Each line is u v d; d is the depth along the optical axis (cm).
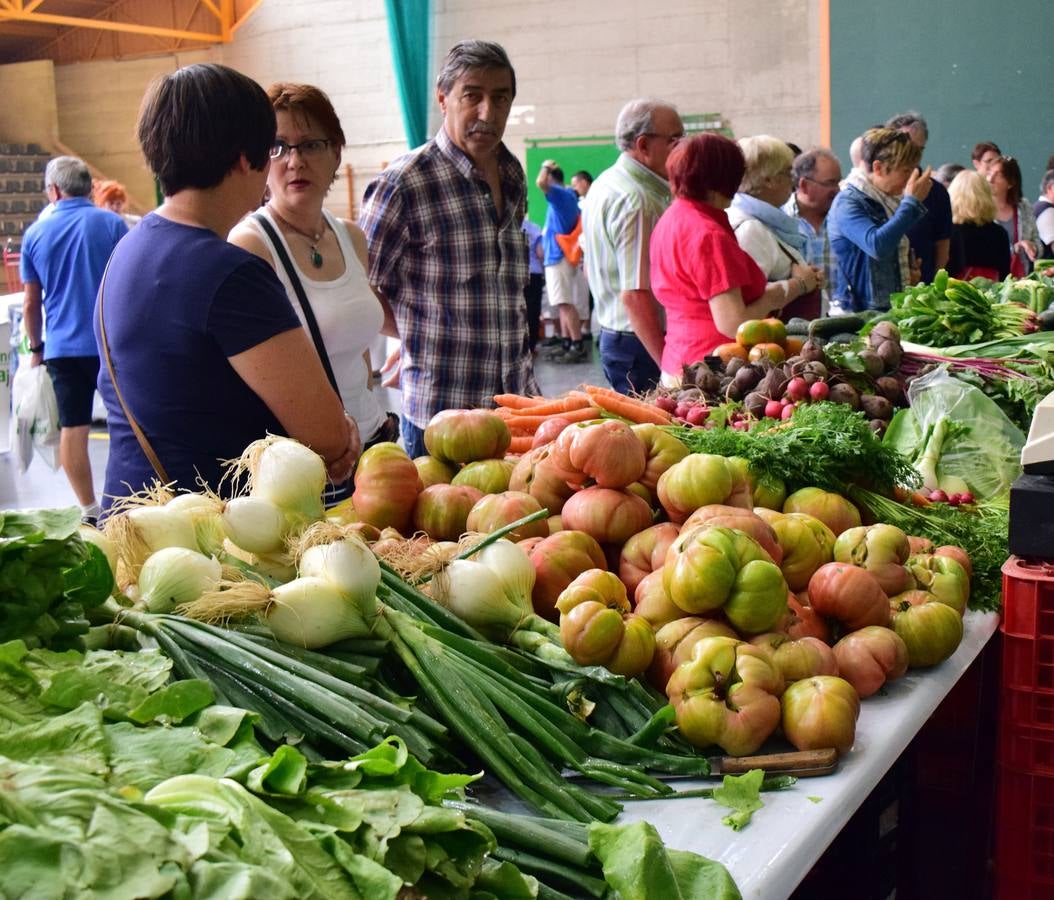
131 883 79
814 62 1334
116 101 1816
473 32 1494
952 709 229
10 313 750
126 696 112
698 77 1398
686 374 331
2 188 1783
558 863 117
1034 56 1184
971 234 665
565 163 1490
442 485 203
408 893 98
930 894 234
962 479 303
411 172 363
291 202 272
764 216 445
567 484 197
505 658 156
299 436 215
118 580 152
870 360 329
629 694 153
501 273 378
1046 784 192
